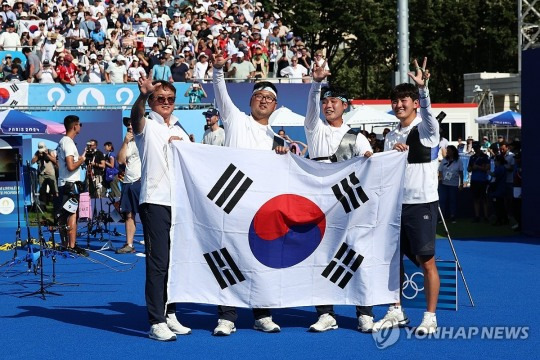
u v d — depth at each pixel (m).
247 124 14.74
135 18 52.19
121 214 27.11
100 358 12.77
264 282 14.24
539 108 31.00
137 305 17.33
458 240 30.22
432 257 14.48
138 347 13.44
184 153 14.05
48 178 35.03
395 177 14.45
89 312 16.53
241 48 46.97
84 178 35.00
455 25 83.88
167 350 13.22
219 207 14.15
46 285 19.72
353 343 13.62
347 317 15.87
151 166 13.92
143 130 13.88
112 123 40.88
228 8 56.09
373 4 79.38
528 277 21.05
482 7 84.75
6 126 35.97
